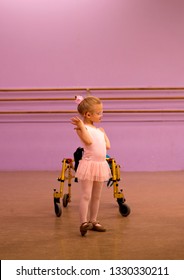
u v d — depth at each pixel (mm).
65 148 6953
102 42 6910
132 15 6883
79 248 2859
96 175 3131
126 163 6953
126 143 6934
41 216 3811
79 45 6914
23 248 2875
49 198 4625
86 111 3279
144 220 3629
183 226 3428
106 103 6898
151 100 6891
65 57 6926
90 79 6938
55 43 6910
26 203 4375
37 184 5547
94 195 3309
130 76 6934
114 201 4422
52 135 6945
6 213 3939
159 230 3307
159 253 2738
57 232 3277
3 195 4812
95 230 3303
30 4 6863
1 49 6895
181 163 6957
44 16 6887
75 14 6887
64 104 6914
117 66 6926
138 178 6062
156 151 6938
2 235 3209
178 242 2984
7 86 6934
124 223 3525
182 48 6895
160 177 6156
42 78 6938
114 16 6887
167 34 6891
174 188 5195
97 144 3160
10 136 6938
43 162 6961
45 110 6902
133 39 6895
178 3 6863
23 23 6879
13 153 6957
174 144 6926
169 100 6883
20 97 6922
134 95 6910
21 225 3504
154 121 6906
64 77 6938
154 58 6914
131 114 6891
